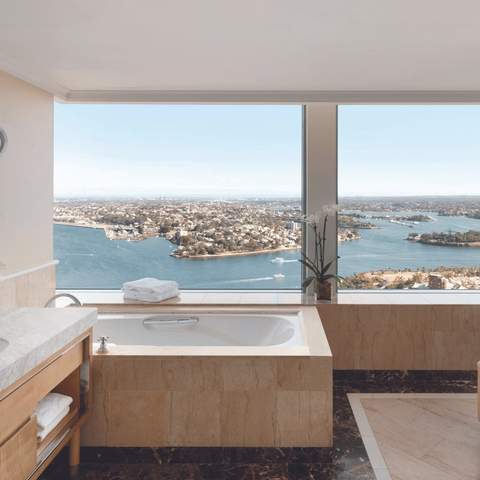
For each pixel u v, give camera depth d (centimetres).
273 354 232
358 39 232
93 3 193
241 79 303
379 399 303
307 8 198
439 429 262
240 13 203
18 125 283
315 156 366
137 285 347
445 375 335
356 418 276
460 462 229
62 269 382
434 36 228
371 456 235
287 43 238
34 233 304
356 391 316
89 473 222
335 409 289
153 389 232
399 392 314
